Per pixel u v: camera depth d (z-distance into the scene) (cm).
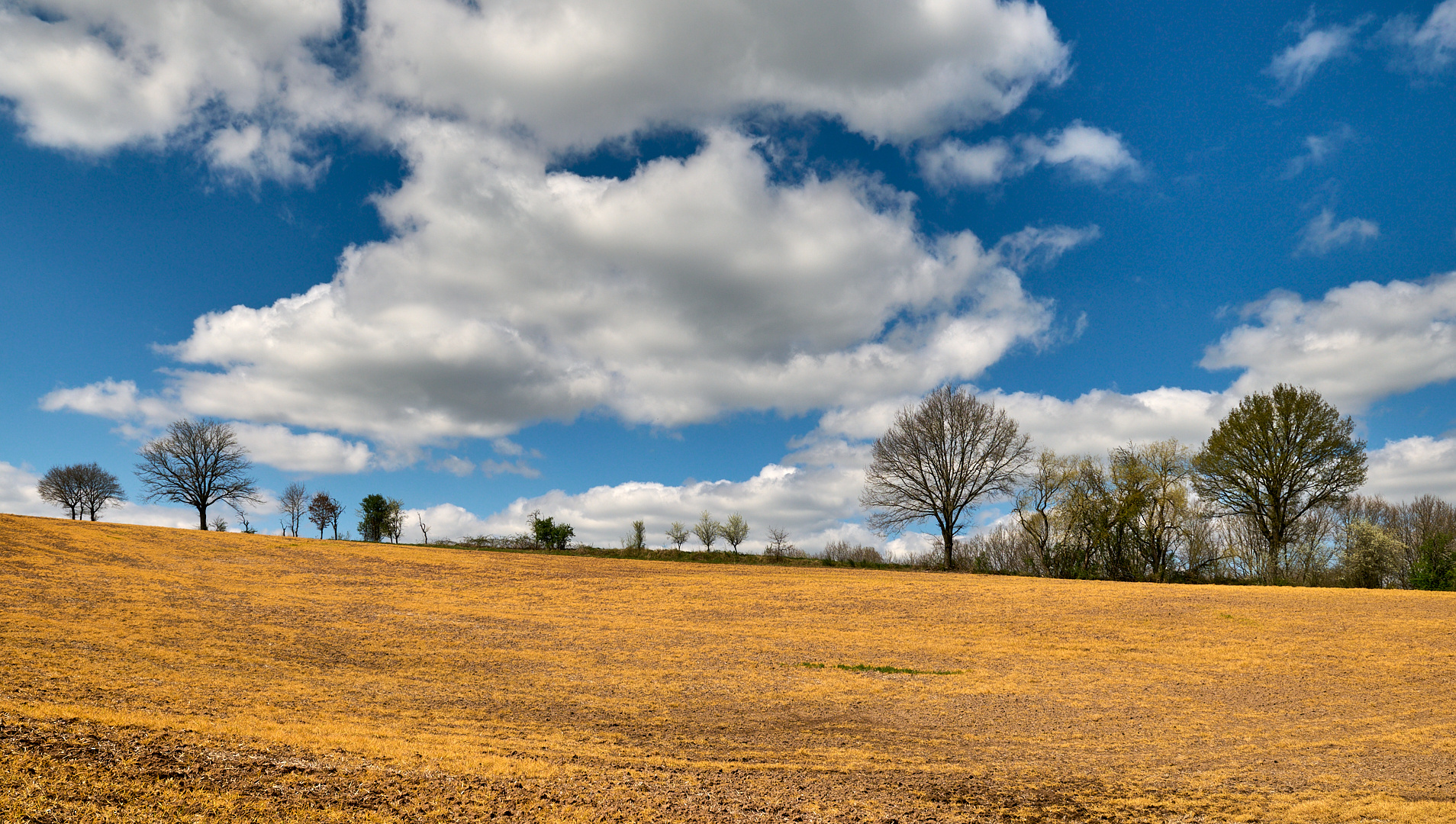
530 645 2483
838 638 2766
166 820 715
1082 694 1978
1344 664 2336
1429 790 1205
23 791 720
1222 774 1293
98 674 1532
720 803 995
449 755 1105
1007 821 1015
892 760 1348
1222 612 3194
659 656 2391
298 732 1157
